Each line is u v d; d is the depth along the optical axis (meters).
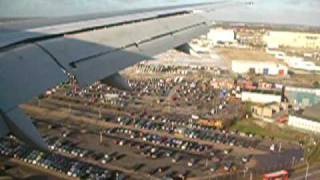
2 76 6.79
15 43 8.38
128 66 9.52
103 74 8.63
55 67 7.98
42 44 8.74
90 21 12.27
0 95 6.25
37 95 6.84
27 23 10.80
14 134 5.76
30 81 7.09
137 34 12.12
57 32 10.01
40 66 7.72
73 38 9.86
